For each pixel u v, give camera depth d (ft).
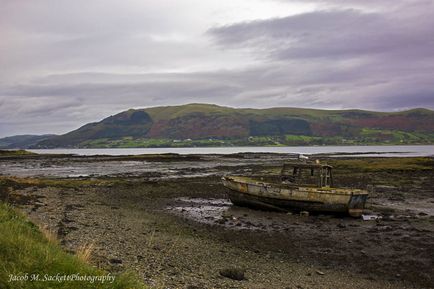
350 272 51.19
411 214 92.38
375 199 113.50
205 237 66.54
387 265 54.24
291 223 82.69
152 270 42.65
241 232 72.43
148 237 61.82
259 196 97.09
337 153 468.75
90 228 64.18
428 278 49.42
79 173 198.39
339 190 90.79
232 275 44.19
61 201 96.43
